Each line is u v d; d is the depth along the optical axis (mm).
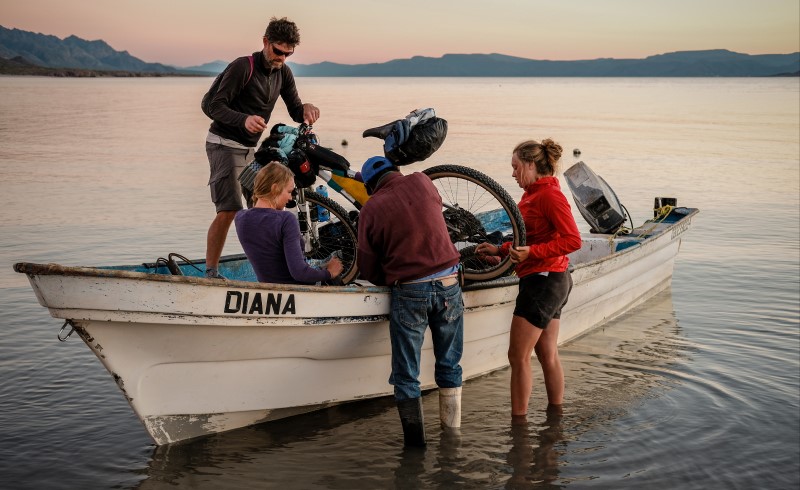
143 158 22359
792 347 6988
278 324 4566
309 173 5457
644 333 7488
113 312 4043
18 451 4695
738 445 4945
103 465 4539
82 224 12164
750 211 14797
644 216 13875
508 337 6250
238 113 5516
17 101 63312
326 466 4609
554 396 5535
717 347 7012
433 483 4410
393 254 4637
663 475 4543
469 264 5754
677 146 29422
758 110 65562
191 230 11867
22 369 6086
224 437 4949
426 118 4844
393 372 4797
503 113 57250
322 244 5848
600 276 7164
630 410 5535
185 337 4387
